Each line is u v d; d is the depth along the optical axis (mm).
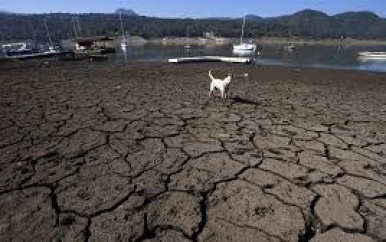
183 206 3035
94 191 3270
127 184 3439
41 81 12609
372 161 4297
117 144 4703
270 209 3021
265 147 4703
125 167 3883
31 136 5020
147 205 3035
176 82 12734
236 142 4887
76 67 20531
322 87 12898
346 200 3232
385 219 2918
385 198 3299
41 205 2996
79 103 7711
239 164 4047
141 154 4324
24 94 9109
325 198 3260
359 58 41438
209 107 7441
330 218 2902
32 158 4113
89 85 11344
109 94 9180
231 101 8352
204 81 13281
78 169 3797
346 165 4129
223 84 8250
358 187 3523
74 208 2949
